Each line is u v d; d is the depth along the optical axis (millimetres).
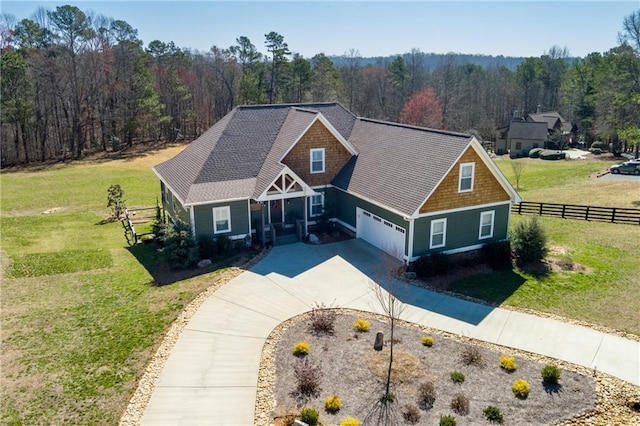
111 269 21844
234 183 24094
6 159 56062
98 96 63312
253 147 26391
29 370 13734
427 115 69438
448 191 20750
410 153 23062
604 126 56938
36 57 57500
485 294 18812
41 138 57594
